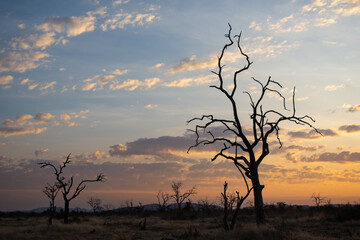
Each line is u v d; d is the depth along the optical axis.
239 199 20.70
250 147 26.94
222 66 27.88
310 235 18.75
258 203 25.78
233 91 27.77
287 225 24.64
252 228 18.30
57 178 37.78
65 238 22.64
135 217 52.72
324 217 31.11
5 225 35.97
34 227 29.25
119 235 22.73
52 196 51.88
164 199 66.25
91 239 22.09
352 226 24.34
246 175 26.33
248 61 28.22
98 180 38.28
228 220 34.31
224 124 28.59
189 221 37.84
